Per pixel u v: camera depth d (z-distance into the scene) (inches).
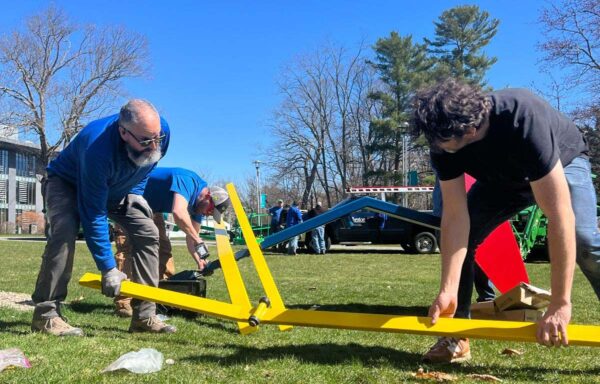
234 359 127.3
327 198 1844.2
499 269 193.3
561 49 971.3
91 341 140.2
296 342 151.1
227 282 165.2
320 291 286.8
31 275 337.7
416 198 1615.4
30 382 104.1
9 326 163.9
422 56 1744.6
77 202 152.0
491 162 110.4
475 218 131.0
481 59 1830.7
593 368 123.3
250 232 172.4
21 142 1902.1
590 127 948.0
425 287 305.3
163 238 220.2
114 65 1382.9
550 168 99.2
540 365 126.2
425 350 141.8
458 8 1850.4
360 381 111.0
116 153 139.4
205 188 202.2
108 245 142.9
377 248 800.3
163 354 130.2
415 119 96.9
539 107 102.0
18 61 1316.4
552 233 101.1
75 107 1390.3
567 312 103.3
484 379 112.2
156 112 139.5
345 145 1817.2
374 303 241.4
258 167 1824.6
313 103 1792.6
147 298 140.4
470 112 93.1
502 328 112.9
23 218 1892.2
